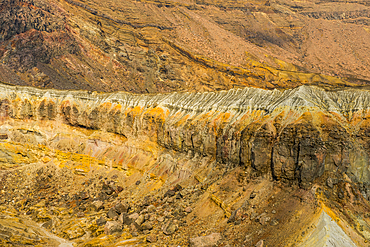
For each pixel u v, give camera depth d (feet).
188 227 182.29
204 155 230.89
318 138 168.35
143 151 271.69
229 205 180.04
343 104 192.95
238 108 225.97
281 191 171.12
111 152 285.84
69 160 291.17
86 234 201.98
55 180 276.21
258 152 188.24
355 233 140.05
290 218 151.84
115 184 260.83
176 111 268.00
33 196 257.75
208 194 198.59
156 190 237.04
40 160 293.84
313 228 139.85
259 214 164.76
